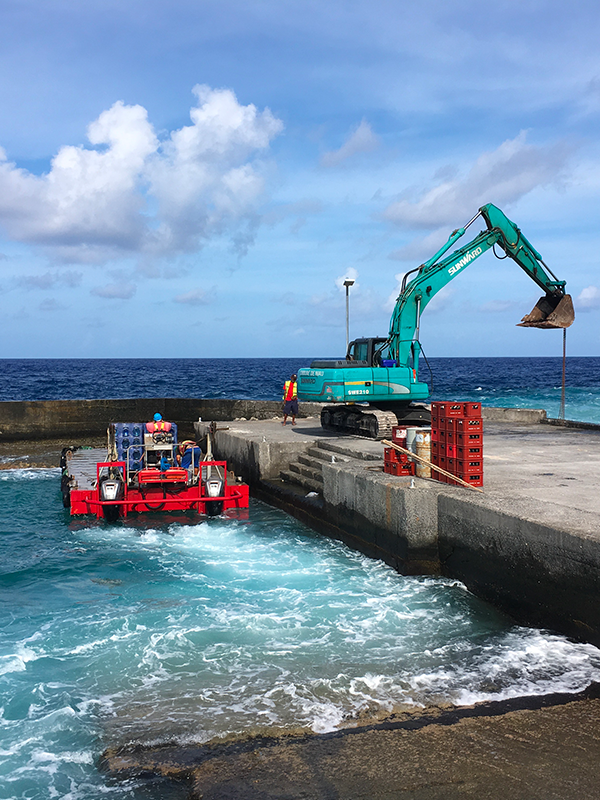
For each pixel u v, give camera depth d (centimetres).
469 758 492
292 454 1633
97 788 470
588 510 826
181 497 1366
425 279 1702
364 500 1094
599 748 502
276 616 807
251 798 448
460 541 904
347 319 1875
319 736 529
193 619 797
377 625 777
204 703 590
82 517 1373
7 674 650
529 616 771
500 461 1276
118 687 624
